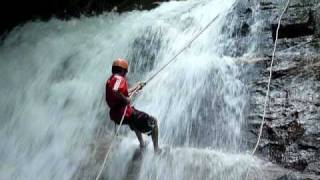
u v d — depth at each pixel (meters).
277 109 6.96
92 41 10.96
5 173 8.37
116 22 11.43
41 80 10.67
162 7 11.09
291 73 7.31
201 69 7.96
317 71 7.12
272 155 6.53
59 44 11.63
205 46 8.78
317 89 6.91
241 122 7.15
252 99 7.29
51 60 11.15
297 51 7.62
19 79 11.11
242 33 8.49
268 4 8.63
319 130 6.41
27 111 9.89
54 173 7.82
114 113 6.61
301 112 6.73
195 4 10.39
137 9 11.64
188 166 6.41
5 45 13.11
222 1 9.67
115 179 6.86
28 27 13.41
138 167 6.77
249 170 6.11
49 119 9.27
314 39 7.66
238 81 7.61
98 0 12.56
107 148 7.51
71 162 7.72
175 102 7.84
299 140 6.46
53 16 13.40
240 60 7.89
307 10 8.13
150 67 9.19
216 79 7.75
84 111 8.97
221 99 7.54
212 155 6.46
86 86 9.53
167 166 6.54
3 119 10.12
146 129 6.68
